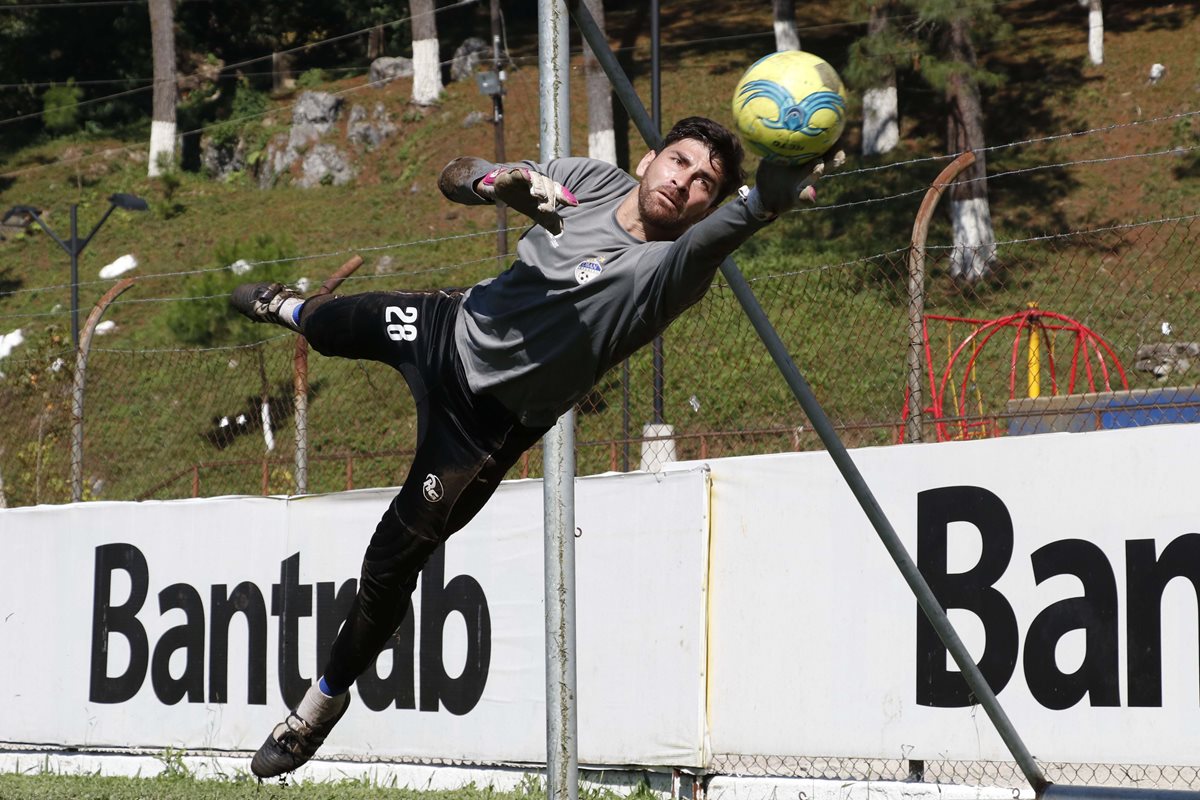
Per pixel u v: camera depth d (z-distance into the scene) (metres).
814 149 11.59
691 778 28.17
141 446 72.31
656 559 29.00
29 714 38.22
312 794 28.91
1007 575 25.05
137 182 154.75
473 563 31.30
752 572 27.95
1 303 126.69
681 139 13.74
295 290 16.19
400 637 32.28
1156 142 110.25
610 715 29.23
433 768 31.34
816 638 26.98
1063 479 24.69
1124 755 23.48
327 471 68.25
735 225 12.04
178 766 34.62
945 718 25.28
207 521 35.66
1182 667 23.12
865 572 26.55
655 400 36.84
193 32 188.12
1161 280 73.31
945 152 114.81
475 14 183.50
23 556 39.12
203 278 85.25
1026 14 143.62
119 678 36.69
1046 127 118.38
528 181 12.29
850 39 146.88
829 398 50.94
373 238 125.50
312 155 146.00
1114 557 24.00
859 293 49.56
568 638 19.53
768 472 28.02
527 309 13.73
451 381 14.45
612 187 14.09
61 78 188.50
